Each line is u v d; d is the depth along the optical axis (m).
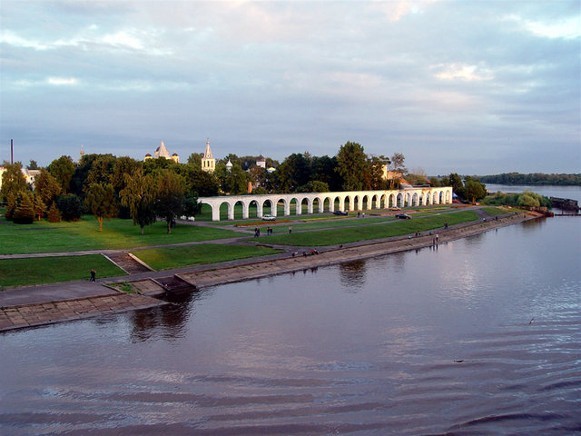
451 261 96.62
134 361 45.78
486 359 46.94
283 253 93.50
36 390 40.00
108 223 124.75
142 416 36.44
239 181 182.88
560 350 49.22
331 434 34.38
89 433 34.25
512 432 34.94
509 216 183.62
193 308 62.31
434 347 49.94
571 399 39.62
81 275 70.50
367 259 98.69
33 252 79.44
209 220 132.62
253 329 54.94
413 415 36.88
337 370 44.34
